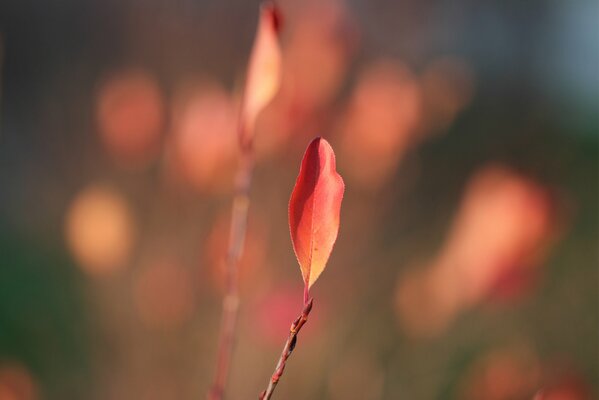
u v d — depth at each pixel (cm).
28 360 161
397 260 181
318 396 140
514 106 412
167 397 135
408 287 119
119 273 139
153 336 136
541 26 446
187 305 133
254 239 113
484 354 166
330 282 160
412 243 195
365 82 136
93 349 143
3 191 247
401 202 202
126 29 234
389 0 248
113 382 138
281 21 84
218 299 135
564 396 115
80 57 249
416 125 137
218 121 112
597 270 256
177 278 132
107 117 137
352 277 162
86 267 115
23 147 254
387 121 134
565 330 223
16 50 269
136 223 139
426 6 257
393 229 198
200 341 135
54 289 191
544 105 428
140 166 144
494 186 101
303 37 125
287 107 123
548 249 104
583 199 339
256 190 143
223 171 114
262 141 124
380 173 140
